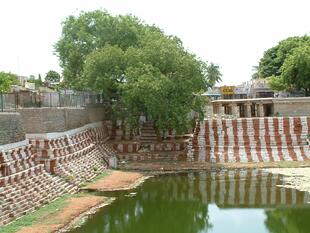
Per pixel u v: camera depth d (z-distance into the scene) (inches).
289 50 3314.5
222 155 2018.9
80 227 1048.2
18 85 2716.5
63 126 1555.1
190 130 2201.0
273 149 2031.3
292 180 1578.5
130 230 1054.4
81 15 2333.9
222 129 2123.5
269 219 1140.5
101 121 2154.3
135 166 1894.7
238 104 2763.3
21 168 1179.9
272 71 3430.1
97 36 2268.7
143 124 2222.0
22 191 1125.7
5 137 1148.5
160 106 1893.5
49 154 1363.2
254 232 1035.9
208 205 1299.2
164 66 1975.9
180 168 1856.5
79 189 1421.0
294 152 2001.7
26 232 954.1
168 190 1482.5
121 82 2020.2
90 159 1702.8
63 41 2347.4
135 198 1368.1
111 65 2009.1
